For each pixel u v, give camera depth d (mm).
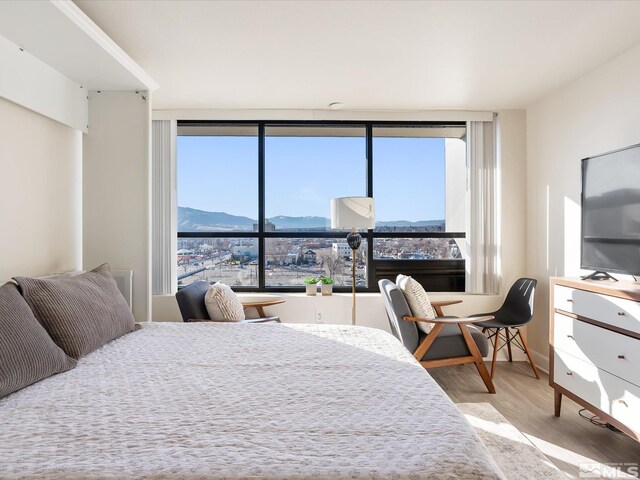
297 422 1170
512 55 2887
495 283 4234
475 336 3314
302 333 2230
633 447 2383
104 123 3012
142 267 2998
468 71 3176
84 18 2121
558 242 3623
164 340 2096
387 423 1157
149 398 1354
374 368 1646
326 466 937
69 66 2598
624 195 2535
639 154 2420
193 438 1076
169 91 3611
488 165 4258
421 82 3414
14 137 2355
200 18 2377
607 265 2674
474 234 4254
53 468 926
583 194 2922
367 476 903
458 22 2436
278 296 4117
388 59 2949
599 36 2617
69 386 1468
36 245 2555
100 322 1980
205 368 1660
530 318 3584
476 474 923
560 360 2785
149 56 2883
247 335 2188
